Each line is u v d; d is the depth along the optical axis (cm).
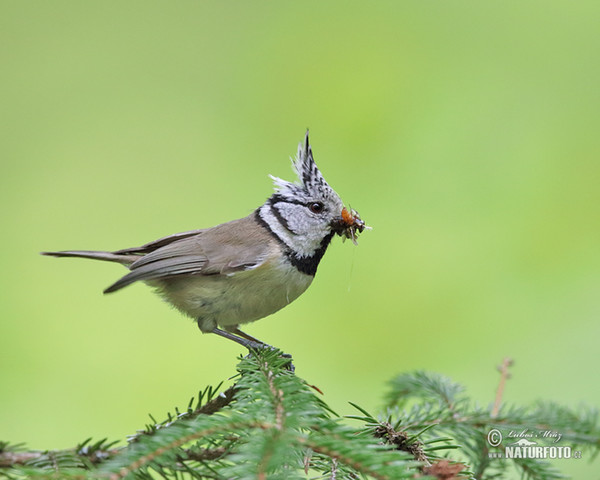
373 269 1092
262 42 1308
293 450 398
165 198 1223
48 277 1162
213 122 1273
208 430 420
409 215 1118
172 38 1338
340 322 1071
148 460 399
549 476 574
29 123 1286
